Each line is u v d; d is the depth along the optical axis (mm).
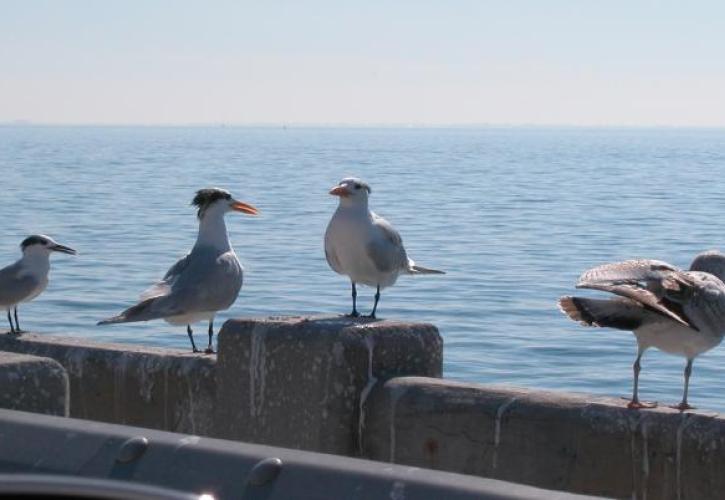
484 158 151375
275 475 5969
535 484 6863
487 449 6977
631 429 6641
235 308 23516
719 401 17078
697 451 6484
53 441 6520
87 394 8531
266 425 7539
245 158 138375
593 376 18594
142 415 8336
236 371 7645
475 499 5484
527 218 46500
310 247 34094
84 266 29594
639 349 7477
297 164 117000
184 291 9898
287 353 7445
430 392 7164
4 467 6527
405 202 55906
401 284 27172
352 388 7340
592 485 6746
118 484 4168
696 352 7289
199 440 6285
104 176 79562
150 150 177125
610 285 7094
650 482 6609
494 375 18672
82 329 21641
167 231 38406
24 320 22469
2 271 12609
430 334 7660
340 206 10094
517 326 22469
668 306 7145
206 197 10336
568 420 6781
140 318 9758
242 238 36562
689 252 34906
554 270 30469
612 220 45875
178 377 8164
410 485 5645
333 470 5855
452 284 27516
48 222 41156
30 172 84125
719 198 61031
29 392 7242
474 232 40500
